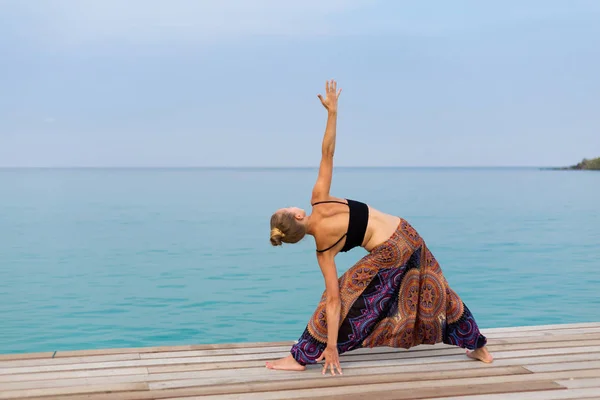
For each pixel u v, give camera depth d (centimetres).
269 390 388
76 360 445
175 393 382
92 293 1061
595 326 535
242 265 1362
